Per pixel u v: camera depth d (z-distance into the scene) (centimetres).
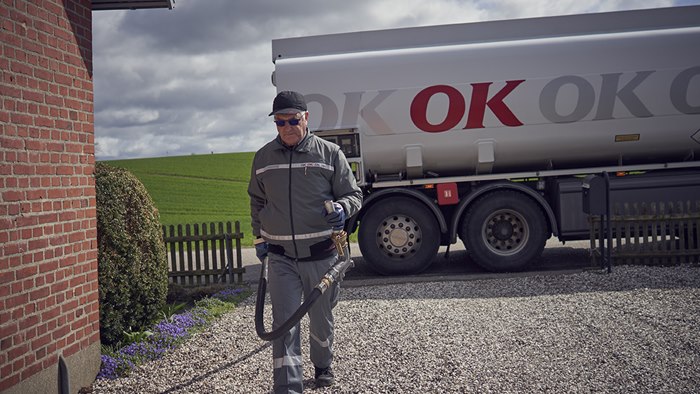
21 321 393
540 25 951
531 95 930
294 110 398
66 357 446
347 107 932
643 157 975
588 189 837
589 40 939
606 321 582
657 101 935
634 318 588
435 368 473
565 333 550
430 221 947
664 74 934
